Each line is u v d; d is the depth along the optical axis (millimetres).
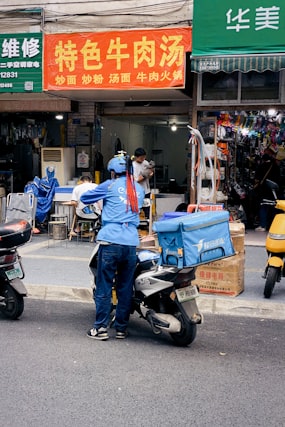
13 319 6547
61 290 7574
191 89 11820
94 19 11188
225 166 12086
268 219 13086
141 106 13234
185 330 5539
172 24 10766
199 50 9578
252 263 9289
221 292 7215
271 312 6840
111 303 6004
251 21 9281
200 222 5324
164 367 5074
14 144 14258
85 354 5391
